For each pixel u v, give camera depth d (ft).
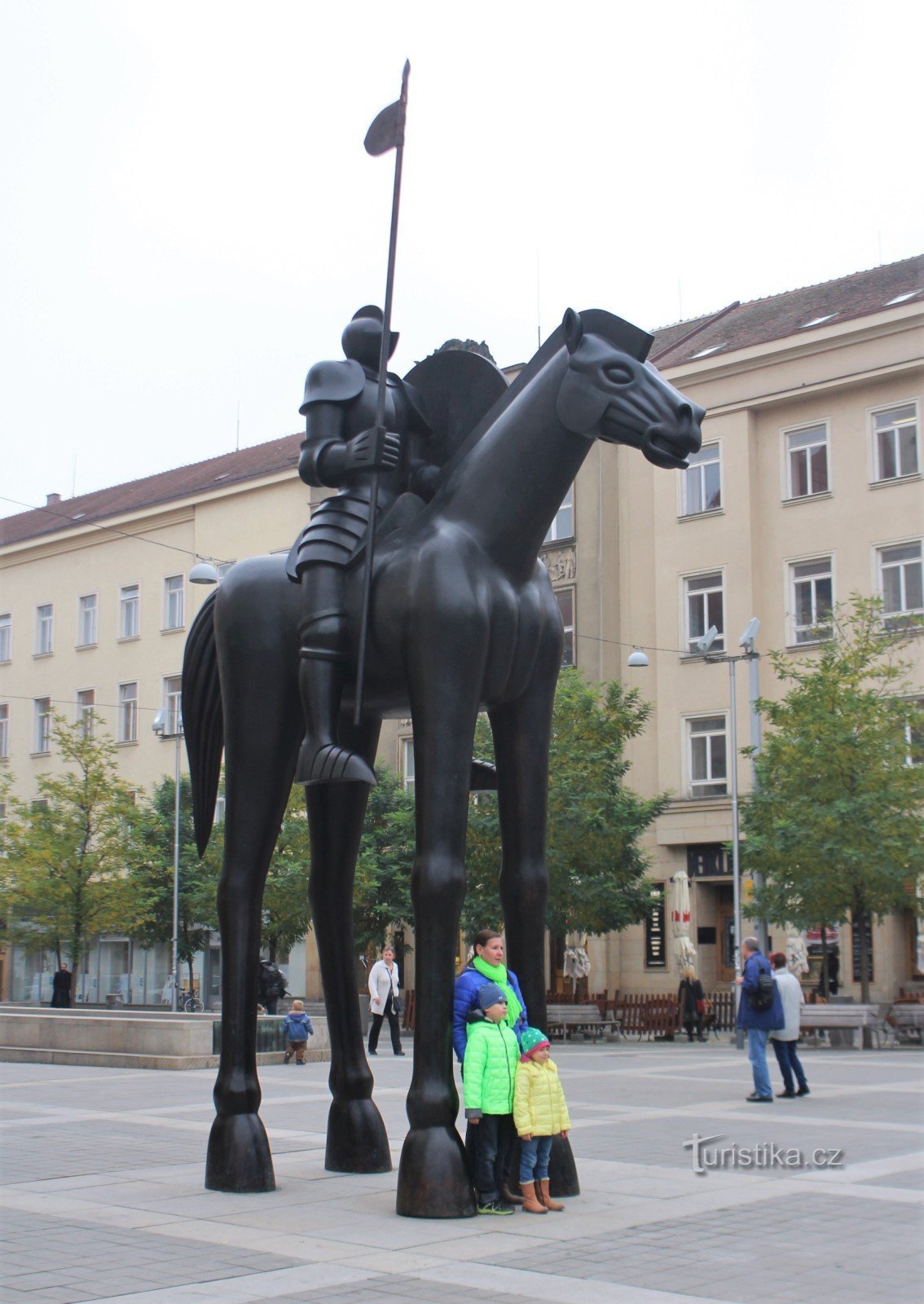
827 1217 23.08
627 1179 27.02
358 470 23.72
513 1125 23.73
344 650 23.71
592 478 125.18
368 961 119.24
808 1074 57.57
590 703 101.60
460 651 22.52
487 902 97.40
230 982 25.93
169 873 122.52
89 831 115.55
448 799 22.49
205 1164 28.71
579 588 124.88
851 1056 70.90
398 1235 21.25
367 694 24.63
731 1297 17.53
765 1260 19.70
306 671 23.67
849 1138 34.30
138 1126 37.29
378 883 114.62
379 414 23.39
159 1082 53.62
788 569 113.91
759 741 110.32
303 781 23.32
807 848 83.30
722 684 115.34
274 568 26.32
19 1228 22.04
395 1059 67.15
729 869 112.98
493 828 97.76
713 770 115.96
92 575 161.58
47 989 153.28
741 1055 73.97
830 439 112.27
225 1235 21.38
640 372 22.17
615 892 97.71
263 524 144.66
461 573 22.77
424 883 22.45
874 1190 25.95
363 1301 17.34
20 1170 28.60
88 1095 47.70
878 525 109.29
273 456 159.53
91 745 125.70
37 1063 65.72
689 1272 18.89
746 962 45.91
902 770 84.12
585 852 96.32
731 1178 27.25
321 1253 20.06
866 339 109.50
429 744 22.49
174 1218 22.70
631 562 122.52
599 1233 21.45
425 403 25.55
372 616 23.31
